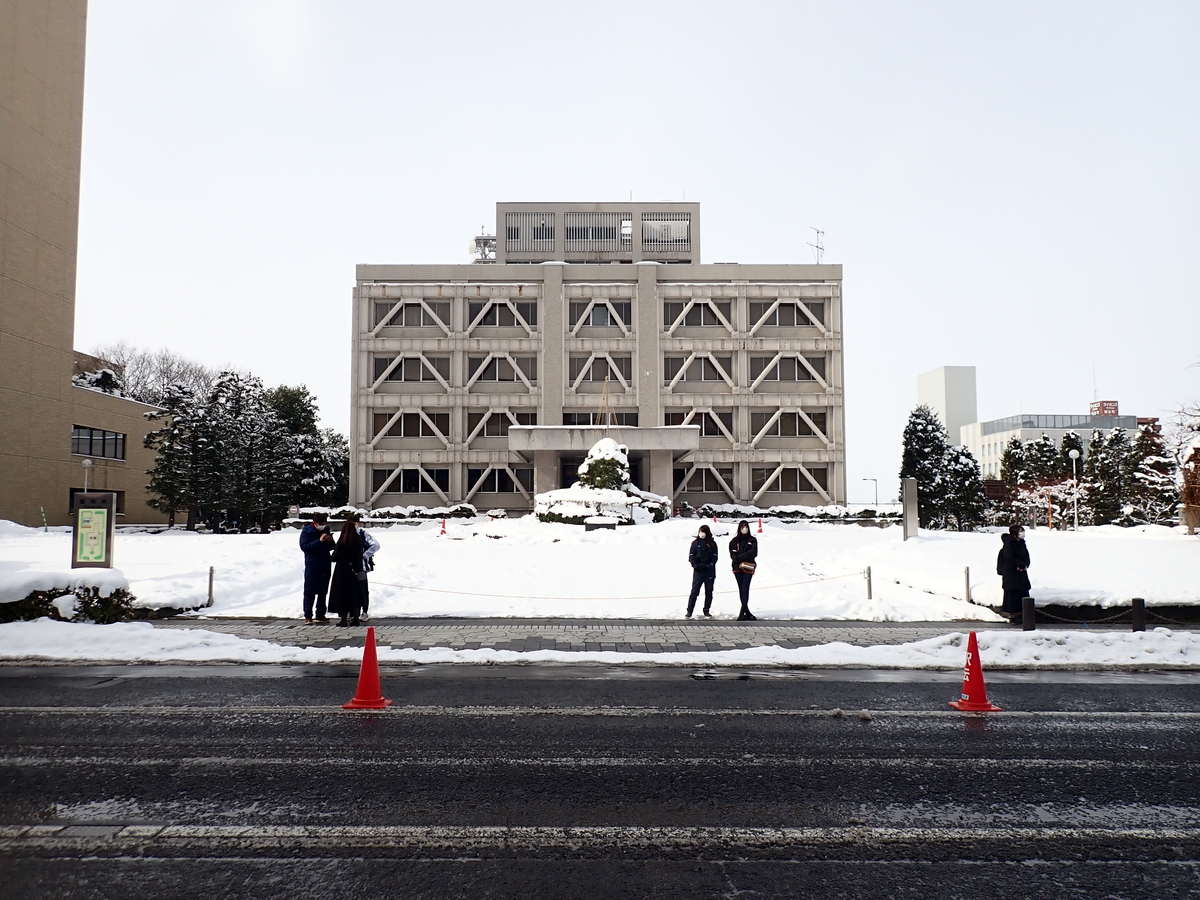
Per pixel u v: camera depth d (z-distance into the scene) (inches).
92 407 1984.5
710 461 2246.6
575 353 2269.9
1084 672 431.8
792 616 624.1
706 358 2276.1
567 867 183.8
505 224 2450.8
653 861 187.3
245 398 1939.0
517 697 362.0
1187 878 180.1
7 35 1615.4
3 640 474.0
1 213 1601.9
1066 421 5108.3
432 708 339.9
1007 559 605.0
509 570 816.3
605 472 1525.6
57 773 249.6
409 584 730.8
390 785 239.8
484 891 171.3
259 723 313.1
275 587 720.3
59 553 890.1
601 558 915.4
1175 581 679.1
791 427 2276.1
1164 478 2247.8
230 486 1798.7
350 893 169.8
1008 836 203.8
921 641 482.6
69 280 1844.2
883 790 238.4
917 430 2292.1
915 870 183.6
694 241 2449.6
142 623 524.4
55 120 1781.5
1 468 1604.3
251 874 178.9
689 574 800.9
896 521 2073.1
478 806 222.5
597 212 2453.2
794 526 1927.9
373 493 2237.9
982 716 331.9
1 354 1604.3
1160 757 274.5
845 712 335.6
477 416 2262.6
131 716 323.3
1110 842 200.4
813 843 198.4
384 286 2250.2
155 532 1742.1
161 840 197.8
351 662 442.6
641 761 265.3
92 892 170.1
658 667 437.4
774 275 2277.3
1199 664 443.8
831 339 2266.2
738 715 331.0
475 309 2294.5
